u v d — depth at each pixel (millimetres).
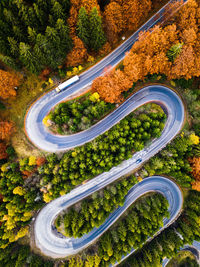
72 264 54281
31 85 50312
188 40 41594
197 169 50156
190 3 40000
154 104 55375
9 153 48844
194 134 51406
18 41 41000
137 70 42812
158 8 53344
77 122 47844
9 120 50312
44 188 48719
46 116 52000
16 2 35438
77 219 51875
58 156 51156
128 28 51250
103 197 53812
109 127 54875
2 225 50406
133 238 52875
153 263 55438
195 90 55594
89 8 40938
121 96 52438
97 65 53344
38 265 52969
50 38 38938
